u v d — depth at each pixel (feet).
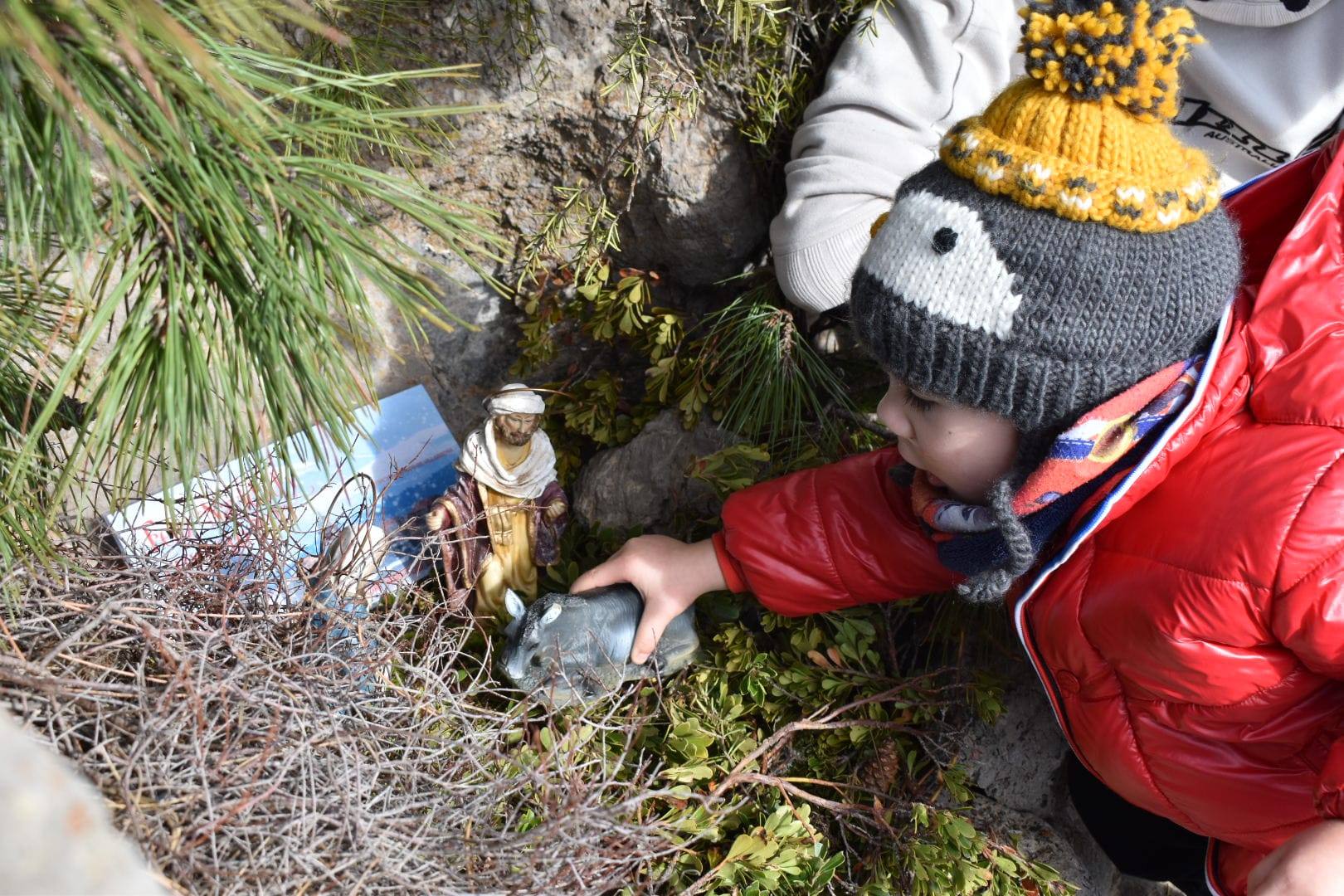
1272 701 3.35
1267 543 3.05
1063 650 3.71
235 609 3.43
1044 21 2.90
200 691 2.73
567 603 4.12
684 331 5.84
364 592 3.73
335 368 2.66
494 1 4.68
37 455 3.23
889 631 4.83
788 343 5.32
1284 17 4.63
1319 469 3.08
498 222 5.56
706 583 4.47
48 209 2.29
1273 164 5.14
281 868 2.56
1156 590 3.31
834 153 4.82
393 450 5.12
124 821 2.43
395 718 3.35
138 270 2.28
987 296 2.97
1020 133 2.95
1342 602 2.99
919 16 4.79
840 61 5.01
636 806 3.28
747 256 5.84
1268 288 3.47
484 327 5.77
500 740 3.67
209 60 1.87
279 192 2.37
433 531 4.63
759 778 4.02
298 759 2.85
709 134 5.26
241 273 2.44
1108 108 2.85
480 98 4.94
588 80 4.99
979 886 4.16
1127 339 2.96
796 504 4.49
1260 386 3.36
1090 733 3.82
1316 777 3.37
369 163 4.98
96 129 2.00
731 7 4.77
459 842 2.95
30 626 2.98
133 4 1.94
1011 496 3.27
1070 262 2.88
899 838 4.18
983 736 4.73
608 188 5.41
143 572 3.28
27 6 2.01
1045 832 4.63
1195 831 3.84
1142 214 2.84
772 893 4.02
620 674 4.15
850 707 4.38
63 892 1.51
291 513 3.37
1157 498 3.43
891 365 3.32
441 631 4.04
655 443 5.59
